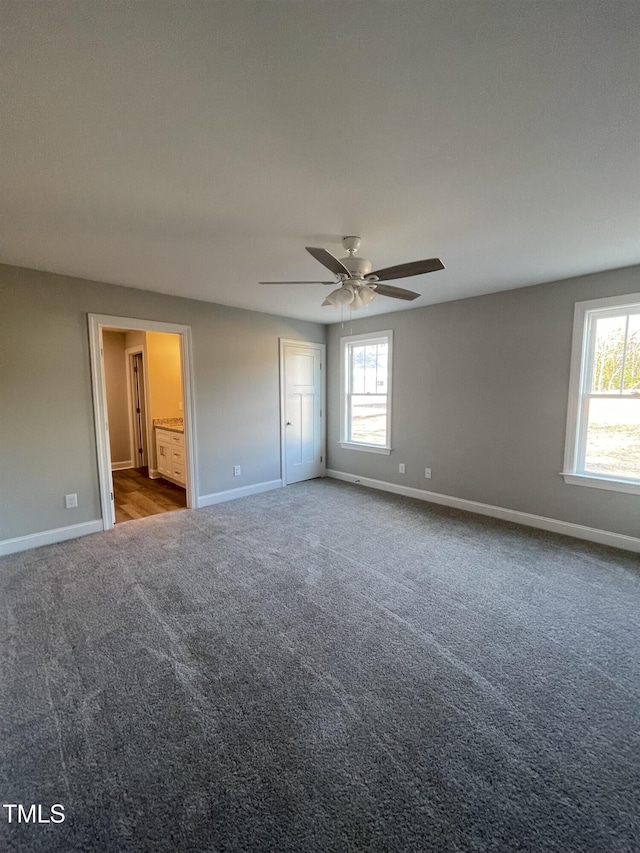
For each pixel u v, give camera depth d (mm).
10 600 2469
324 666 1898
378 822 1214
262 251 2740
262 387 4969
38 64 1159
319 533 3619
